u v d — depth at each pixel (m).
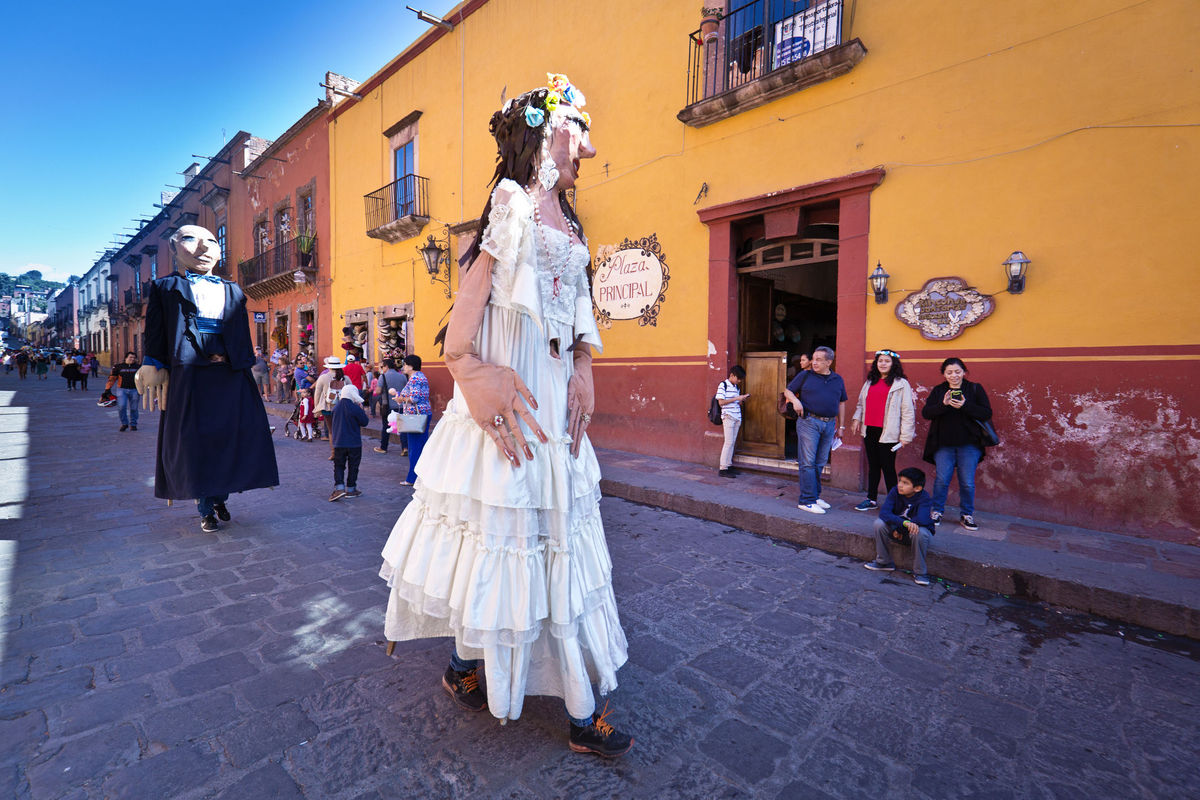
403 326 13.48
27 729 2.01
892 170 5.65
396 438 10.07
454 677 2.14
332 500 5.56
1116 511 4.53
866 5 5.79
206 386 4.28
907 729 2.17
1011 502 5.00
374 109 13.64
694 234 7.32
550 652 1.91
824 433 5.07
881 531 3.96
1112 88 4.54
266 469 4.55
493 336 1.75
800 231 6.42
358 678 2.38
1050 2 4.79
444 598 1.76
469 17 10.83
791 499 5.45
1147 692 2.52
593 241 8.52
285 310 18.31
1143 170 4.43
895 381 4.93
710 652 2.74
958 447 4.65
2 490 5.79
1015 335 4.98
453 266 11.63
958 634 3.05
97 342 49.47
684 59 7.34
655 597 3.42
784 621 3.13
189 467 4.19
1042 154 4.84
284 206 17.81
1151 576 3.52
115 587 3.33
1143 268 4.43
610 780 1.82
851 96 5.91
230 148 21.31
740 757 1.97
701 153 7.20
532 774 1.83
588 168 8.54
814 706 2.31
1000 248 5.05
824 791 1.81
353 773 1.82
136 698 2.22
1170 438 4.32
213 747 1.93
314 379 14.08
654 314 7.80
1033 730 2.20
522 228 1.68
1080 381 4.68
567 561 1.77
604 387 8.46
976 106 5.16
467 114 11.02
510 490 1.68
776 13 6.62
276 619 2.95
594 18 8.44
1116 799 1.82
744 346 7.33
